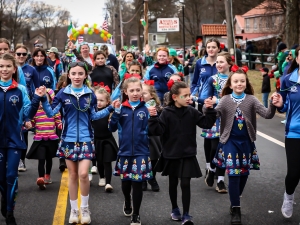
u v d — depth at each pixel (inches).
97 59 373.4
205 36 1296.8
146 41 1568.7
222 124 229.1
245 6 2630.4
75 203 223.5
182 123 217.5
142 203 252.7
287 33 962.1
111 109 223.9
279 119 526.0
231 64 277.3
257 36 2320.4
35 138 280.2
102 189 279.0
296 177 212.5
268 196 261.0
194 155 218.7
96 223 223.6
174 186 223.1
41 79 333.1
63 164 318.3
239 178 223.9
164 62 315.0
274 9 1704.0
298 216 229.1
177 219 225.9
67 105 222.2
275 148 375.6
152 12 2539.4
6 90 213.8
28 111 215.2
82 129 222.4
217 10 2925.7
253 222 222.1
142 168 219.3
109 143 273.6
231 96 228.7
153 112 210.2
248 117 225.1
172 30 1679.4
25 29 3745.1
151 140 272.1
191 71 571.5
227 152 224.2
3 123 212.8
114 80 377.4
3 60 213.3
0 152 213.6
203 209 242.1
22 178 304.2
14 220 215.8
